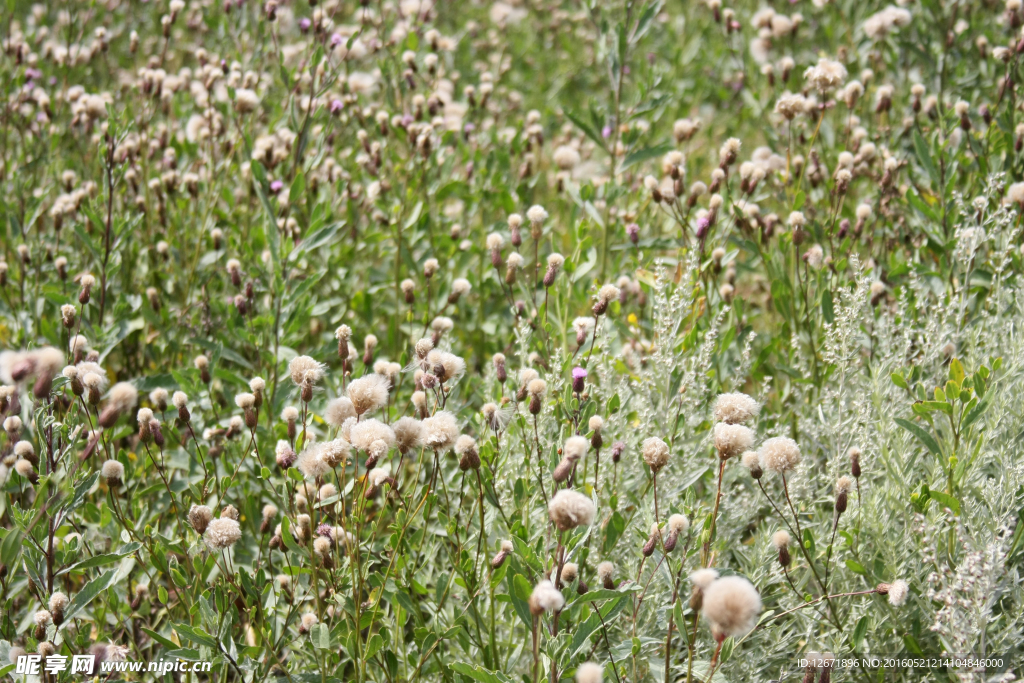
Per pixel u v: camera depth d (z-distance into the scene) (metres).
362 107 5.46
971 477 2.64
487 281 4.22
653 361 3.19
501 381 2.79
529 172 4.52
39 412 2.43
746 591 1.80
